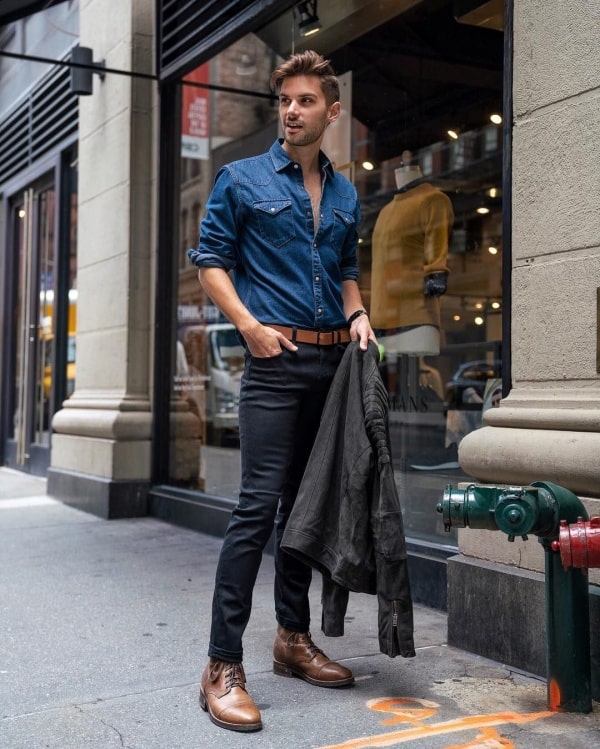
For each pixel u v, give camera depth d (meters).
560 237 3.03
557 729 2.47
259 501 2.66
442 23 4.47
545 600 2.70
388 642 2.54
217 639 2.63
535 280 3.12
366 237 5.14
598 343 2.88
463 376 4.57
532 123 3.15
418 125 4.82
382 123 5.06
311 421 2.87
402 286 5.01
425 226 4.89
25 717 2.61
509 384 3.32
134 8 6.65
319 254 2.80
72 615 3.79
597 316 2.88
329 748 2.35
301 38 5.34
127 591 4.23
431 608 3.88
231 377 5.86
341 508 2.63
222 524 5.58
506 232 3.33
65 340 8.38
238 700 2.54
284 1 5.05
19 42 9.43
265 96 5.90
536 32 3.15
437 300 4.79
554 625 2.61
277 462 2.70
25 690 2.86
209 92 6.61
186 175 6.64
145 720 2.58
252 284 2.79
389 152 5.06
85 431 6.93
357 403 2.68
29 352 9.40
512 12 3.34
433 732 2.45
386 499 2.56
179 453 6.42
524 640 2.99
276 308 2.74
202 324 6.26
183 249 6.59
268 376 2.71
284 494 2.95
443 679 2.92
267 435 2.70
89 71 6.82
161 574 4.60
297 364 2.72
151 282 6.67
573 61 2.99
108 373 6.86
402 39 4.80
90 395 7.09
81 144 7.51
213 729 2.50
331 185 2.92
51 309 8.71
